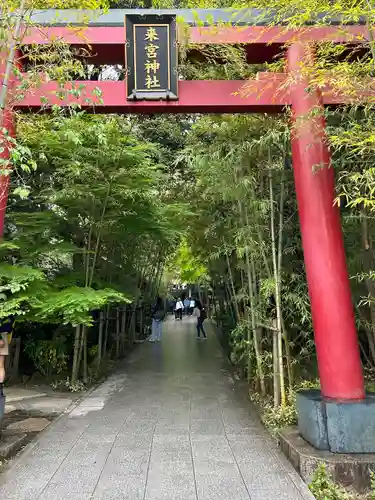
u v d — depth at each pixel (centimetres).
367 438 295
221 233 623
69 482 279
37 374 652
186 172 759
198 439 365
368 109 312
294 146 362
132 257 834
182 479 283
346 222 433
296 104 358
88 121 534
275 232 473
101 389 583
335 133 334
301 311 438
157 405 489
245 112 386
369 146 283
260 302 497
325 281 333
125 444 353
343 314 328
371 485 266
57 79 340
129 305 1034
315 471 279
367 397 324
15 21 315
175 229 677
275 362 436
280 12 330
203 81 376
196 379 645
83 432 387
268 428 388
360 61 316
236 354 707
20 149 275
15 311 342
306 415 321
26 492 265
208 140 540
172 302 2636
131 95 367
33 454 330
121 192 554
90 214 579
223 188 487
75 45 379
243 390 564
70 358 692
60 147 504
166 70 370
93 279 616
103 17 381
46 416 446
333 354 323
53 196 529
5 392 567
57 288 562
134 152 559
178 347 1031
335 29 355
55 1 351
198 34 382
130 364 795
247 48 390
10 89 330
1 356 355
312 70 311
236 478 284
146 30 370
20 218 565
